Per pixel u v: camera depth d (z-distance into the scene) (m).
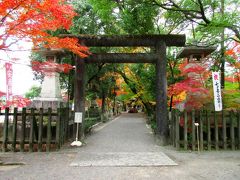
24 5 7.14
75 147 11.17
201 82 12.67
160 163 7.84
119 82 31.42
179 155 9.43
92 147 11.30
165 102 12.41
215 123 10.58
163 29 18.58
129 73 26.23
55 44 8.94
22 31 7.73
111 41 12.74
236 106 12.55
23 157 8.88
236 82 17.75
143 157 8.79
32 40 8.29
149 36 12.75
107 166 7.48
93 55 13.02
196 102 12.03
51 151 10.11
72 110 14.61
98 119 27.44
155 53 12.80
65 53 14.53
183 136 11.05
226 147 10.52
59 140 10.53
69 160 8.39
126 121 30.83
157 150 10.54
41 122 10.16
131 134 16.61
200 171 6.95
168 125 12.30
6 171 6.89
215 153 9.80
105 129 20.14
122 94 37.28
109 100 39.28
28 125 11.60
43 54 14.21
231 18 11.02
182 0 14.38
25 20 7.54
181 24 17.91
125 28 13.48
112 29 18.06
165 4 12.09
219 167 7.42
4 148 9.99
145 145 11.97
